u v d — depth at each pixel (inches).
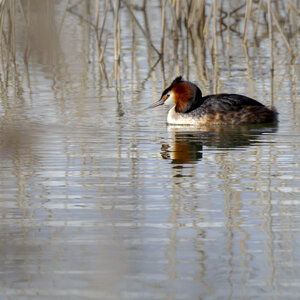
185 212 384.8
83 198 410.9
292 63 868.6
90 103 681.6
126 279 298.8
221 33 1090.1
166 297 282.0
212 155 510.3
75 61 908.0
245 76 800.9
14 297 279.7
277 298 282.7
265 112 608.4
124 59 924.6
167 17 1197.1
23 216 379.2
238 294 285.6
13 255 324.5
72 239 344.2
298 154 506.9
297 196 412.2
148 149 527.8
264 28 1118.4
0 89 748.6
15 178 453.1
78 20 1150.3
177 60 912.9
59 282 292.5
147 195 416.8
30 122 600.1
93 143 541.0
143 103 683.4
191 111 613.6
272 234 352.2
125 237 346.0
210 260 320.8
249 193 419.2
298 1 1149.1
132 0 1250.6
